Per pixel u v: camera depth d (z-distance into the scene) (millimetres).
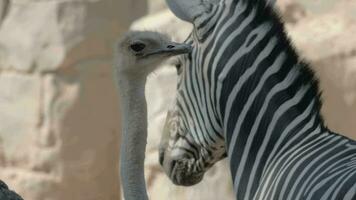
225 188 28984
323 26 29188
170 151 16000
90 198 35750
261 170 14180
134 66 13531
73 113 35281
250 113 14375
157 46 13500
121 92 13656
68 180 35500
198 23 14961
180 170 15930
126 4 35531
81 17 35062
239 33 14602
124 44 13531
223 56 14648
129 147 13602
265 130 14242
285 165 13633
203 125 15211
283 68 14328
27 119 35812
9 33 36000
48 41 35312
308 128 13977
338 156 13180
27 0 35688
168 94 30328
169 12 32281
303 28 29375
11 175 36281
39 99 35562
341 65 28359
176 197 30125
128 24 35531
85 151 35406
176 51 13438
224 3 14914
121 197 34750
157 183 30594
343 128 28484
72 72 35312
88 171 35562
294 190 13086
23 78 35844
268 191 13734
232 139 14602
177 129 15805
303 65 14305
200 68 14969
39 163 35688
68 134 35312
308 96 14156
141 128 13625
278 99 14227
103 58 35406
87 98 35312
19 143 36031
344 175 12477
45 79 35438
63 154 35375
